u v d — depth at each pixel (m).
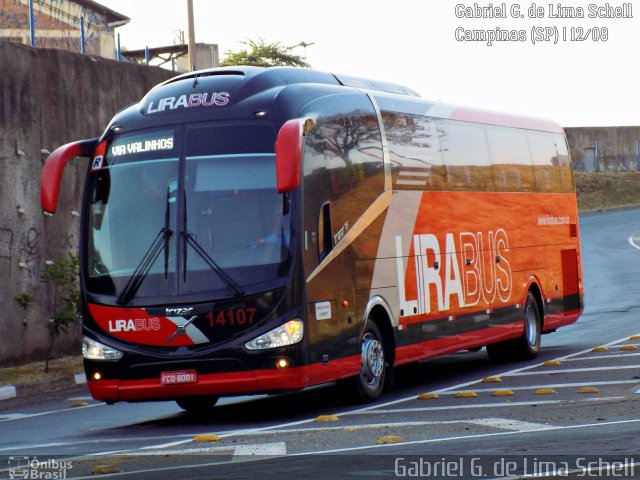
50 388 20.64
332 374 13.93
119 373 13.52
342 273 14.30
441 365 20.53
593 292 34.25
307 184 13.66
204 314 13.24
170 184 13.71
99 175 14.16
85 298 13.84
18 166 22.73
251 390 13.21
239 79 14.23
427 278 16.67
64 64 24.38
